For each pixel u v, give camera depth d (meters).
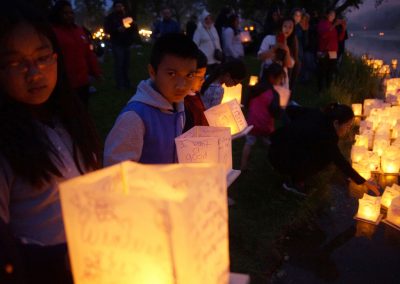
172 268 0.68
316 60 9.40
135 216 0.68
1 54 1.05
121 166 0.88
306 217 3.82
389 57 19.31
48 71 1.14
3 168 1.14
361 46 27.89
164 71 1.84
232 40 9.23
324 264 3.23
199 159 1.60
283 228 3.59
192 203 0.70
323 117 4.12
